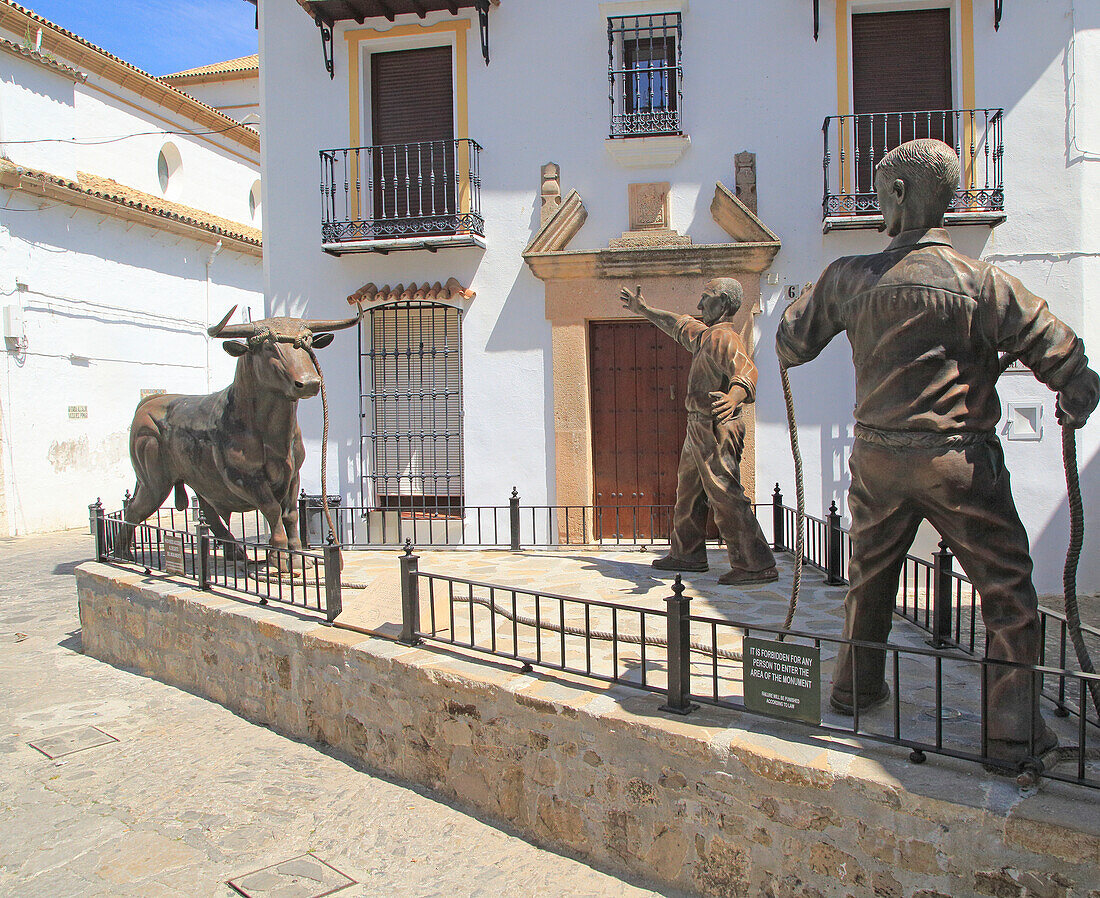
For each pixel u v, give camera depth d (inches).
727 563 279.1
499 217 357.4
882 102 335.6
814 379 331.9
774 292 335.6
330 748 199.5
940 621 186.2
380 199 376.2
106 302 594.9
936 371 118.6
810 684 129.8
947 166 120.0
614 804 143.9
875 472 125.3
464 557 307.4
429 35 360.2
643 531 357.7
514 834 158.1
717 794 130.9
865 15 334.3
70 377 569.9
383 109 375.6
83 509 581.0
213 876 147.0
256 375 246.7
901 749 124.5
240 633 222.2
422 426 371.6
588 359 355.3
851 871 118.5
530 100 353.1
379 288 369.4
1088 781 109.4
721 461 243.8
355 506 373.1
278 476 262.8
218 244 686.5
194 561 260.4
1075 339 112.4
